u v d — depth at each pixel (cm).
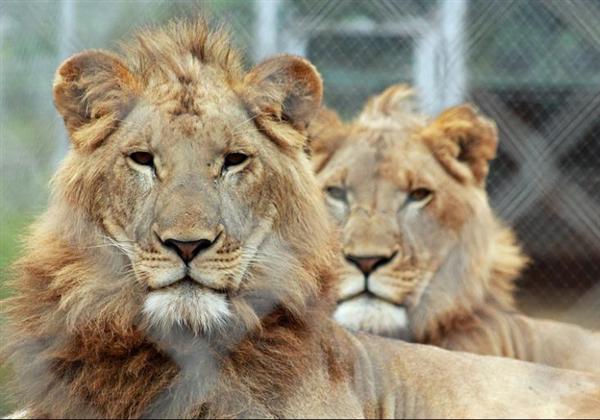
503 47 1441
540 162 1467
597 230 1475
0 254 869
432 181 1017
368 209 996
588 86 1464
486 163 1073
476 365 811
